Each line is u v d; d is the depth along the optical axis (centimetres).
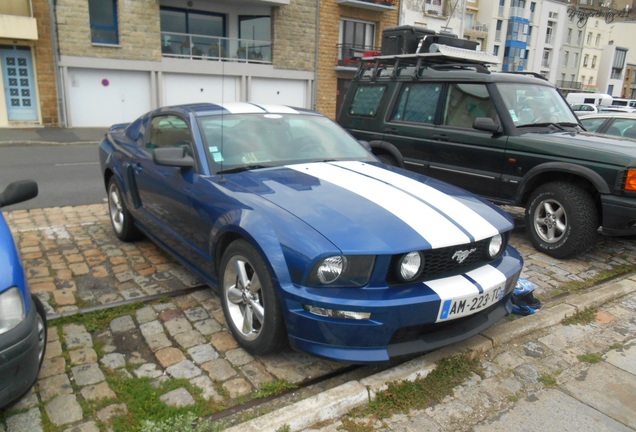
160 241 456
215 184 359
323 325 273
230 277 334
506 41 4934
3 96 1819
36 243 534
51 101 1884
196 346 334
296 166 391
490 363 332
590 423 278
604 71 6731
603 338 374
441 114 636
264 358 322
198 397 281
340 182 354
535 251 554
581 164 500
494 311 334
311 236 280
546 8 5203
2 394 231
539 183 550
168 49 2109
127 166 491
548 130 581
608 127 757
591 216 503
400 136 677
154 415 263
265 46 2353
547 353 349
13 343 230
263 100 2403
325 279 271
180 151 378
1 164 1148
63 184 903
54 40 1834
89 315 369
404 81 693
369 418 273
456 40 881
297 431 259
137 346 334
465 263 310
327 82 2555
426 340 293
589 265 523
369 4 2522
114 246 527
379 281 277
